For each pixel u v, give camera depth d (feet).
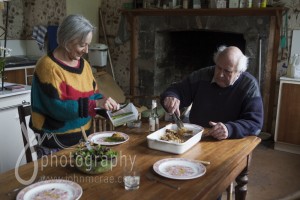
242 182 6.00
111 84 14.78
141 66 15.89
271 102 12.89
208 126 6.85
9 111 8.43
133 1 15.26
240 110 6.61
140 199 3.85
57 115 5.54
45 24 15.94
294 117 11.48
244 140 5.93
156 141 5.32
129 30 15.88
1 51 9.46
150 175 4.46
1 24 15.64
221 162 4.95
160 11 14.42
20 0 16.38
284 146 11.92
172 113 6.43
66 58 5.86
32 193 3.89
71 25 5.42
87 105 5.56
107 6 16.31
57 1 15.14
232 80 6.48
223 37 14.73
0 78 10.03
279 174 10.11
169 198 3.88
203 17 13.75
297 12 12.03
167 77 16.47
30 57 16.24
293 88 11.32
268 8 11.90
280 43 12.35
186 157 5.11
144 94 16.06
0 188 4.06
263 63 12.80
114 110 5.74
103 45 15.44
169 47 16.24
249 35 12.87
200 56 15.67
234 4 12.60
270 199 8.66
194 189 4.10
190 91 7.18
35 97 5.59
